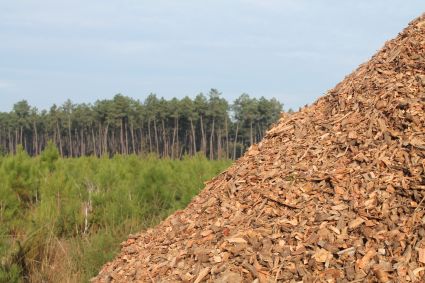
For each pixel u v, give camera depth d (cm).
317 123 677
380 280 419
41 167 1375
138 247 642
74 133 10088
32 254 742
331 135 629
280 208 536
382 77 680
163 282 494
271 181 587
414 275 418
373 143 577
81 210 1005
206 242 530
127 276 562
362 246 457
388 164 538
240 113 7988
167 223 668
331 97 731
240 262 473
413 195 492
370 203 500
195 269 489
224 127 8288
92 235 898
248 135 8306
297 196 543
